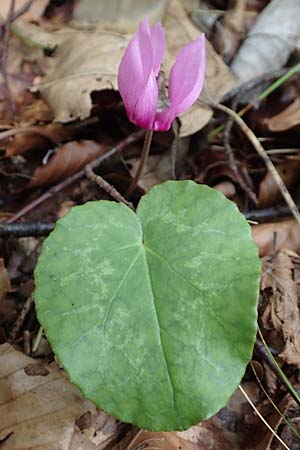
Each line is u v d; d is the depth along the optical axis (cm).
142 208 23
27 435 23
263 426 25
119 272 22
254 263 21
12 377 24
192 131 31
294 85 33
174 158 31
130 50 23
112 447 24
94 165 30
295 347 26
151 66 23
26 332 26
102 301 21
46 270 22
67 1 35
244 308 21
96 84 32
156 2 35
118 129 33
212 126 32
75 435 24
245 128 30
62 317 21
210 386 21
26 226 28
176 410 21
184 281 21
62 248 22
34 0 35
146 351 21
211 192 23
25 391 24
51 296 21
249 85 33
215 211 22
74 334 21
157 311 21
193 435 25
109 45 33
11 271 29
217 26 37
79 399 24
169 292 21
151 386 21
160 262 22
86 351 21
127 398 21
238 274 21
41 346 26
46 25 35
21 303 28
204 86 32
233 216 22
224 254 22
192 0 37
